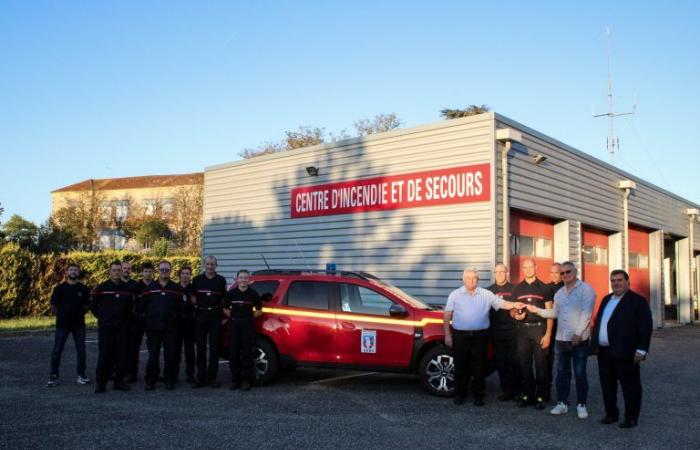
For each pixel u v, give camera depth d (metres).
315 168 16.89
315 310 9.86
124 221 57.38
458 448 6.43
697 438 6.94
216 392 9.45
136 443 6.47
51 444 6.39
